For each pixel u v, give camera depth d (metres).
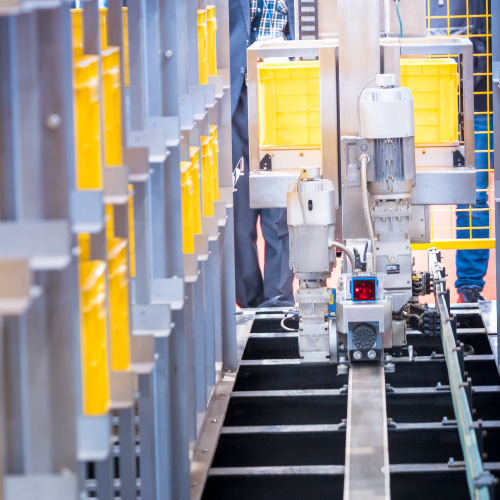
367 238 8.11
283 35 10.33
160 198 5.18
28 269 2.71
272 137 8.42
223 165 7.98
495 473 5.98
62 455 3.22
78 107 3.56
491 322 8.88
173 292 5.07
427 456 6.25
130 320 4.48
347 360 7.60
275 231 10.41
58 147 3.10
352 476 5.74
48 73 3.07
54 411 3.20
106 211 4.46
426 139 8.38
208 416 6.99
